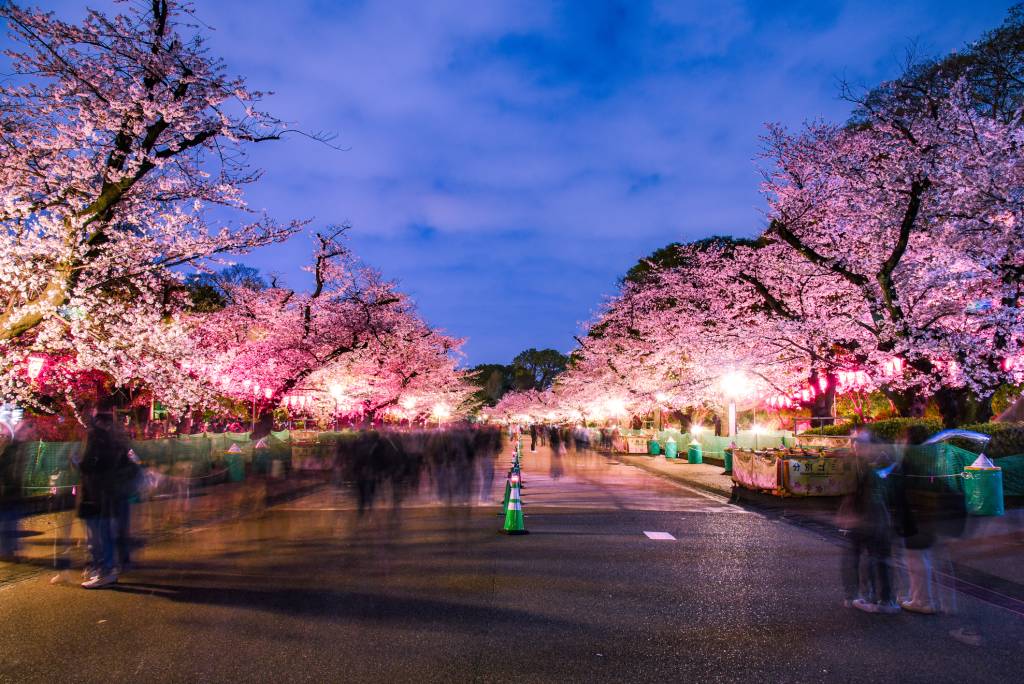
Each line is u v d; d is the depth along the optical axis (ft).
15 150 42.98
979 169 53.83
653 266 113.60
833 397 104.17
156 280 54.34
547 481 77.25
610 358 149.48
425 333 137.90
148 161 45.62
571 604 22.98
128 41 42.93
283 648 18.38
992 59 70.33
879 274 59.72
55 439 60.34
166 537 37.47
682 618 21.27
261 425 88.69
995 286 58.03
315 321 92.22
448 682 15.85
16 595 24.43
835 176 66.23
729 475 79.41
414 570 28.58
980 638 19.22
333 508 50.21
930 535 22.27
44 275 46.06
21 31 40.93
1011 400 71.20
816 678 16.21
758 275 80.59
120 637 19.43
